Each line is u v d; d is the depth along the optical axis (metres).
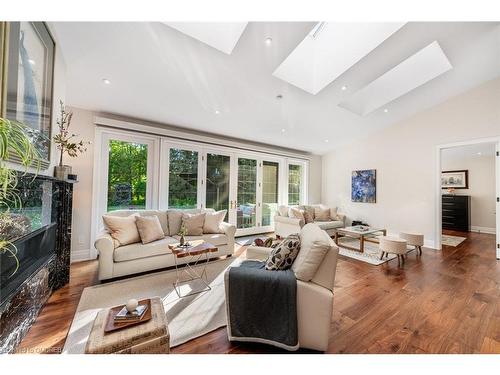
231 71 2.56
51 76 1.98
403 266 3.21
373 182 5.31
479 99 3.75
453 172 6.57
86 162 3.21
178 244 2.63
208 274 2.80
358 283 2.62
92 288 2.34
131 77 2.59
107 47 2.13
